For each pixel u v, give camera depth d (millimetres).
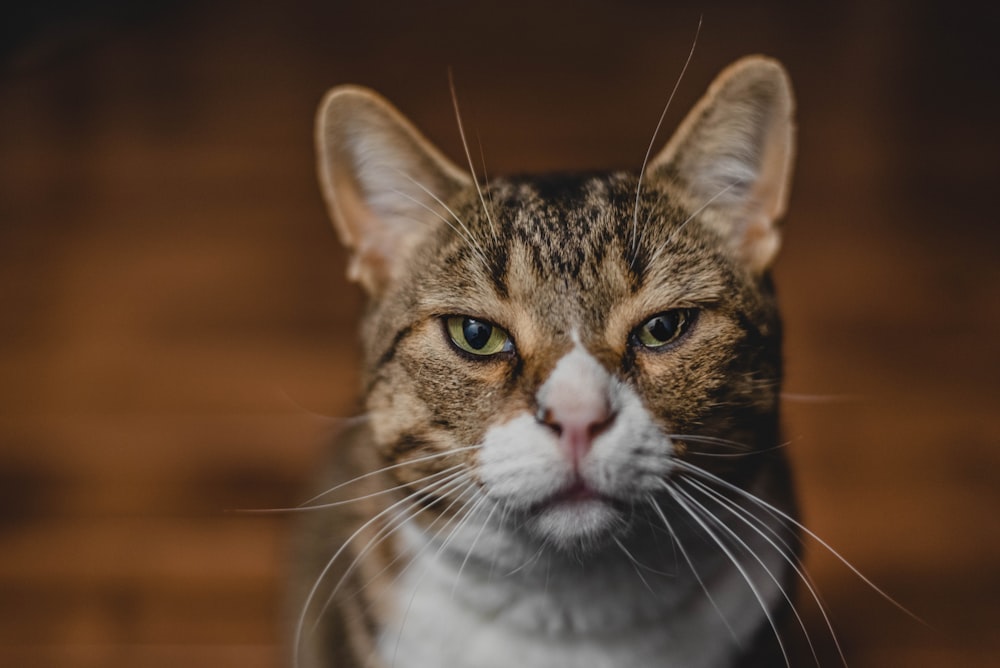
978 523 489
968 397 542
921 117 748
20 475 522
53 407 554
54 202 702
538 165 695
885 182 692
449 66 807
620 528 342
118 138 759
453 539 355
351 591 380
